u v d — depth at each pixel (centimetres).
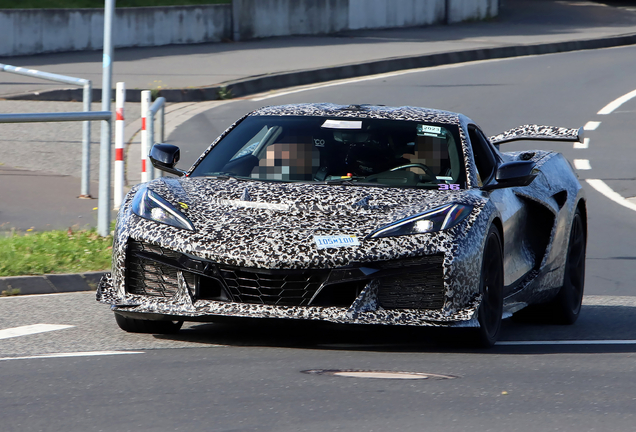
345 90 7525
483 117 6481
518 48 10025
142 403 1562
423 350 2122
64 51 8781
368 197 2100
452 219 2036
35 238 3198
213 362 1916
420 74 8512
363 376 1797
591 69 8875
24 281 2789
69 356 1970
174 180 2258
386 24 11569
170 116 6294
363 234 1983
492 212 2145
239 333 2273
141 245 2072
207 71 7844
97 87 6688
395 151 2306
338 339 2228
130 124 5900
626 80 8238
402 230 1997
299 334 2275
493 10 12769
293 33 10669
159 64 8194
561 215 2630
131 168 4812
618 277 3316
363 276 1950
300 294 1966
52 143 5075
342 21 11088
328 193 2112
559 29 11919
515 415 1530
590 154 5709
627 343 2378
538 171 2586
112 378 1750
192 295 2003
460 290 1992
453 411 1543
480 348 2150
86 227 3500
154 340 2180
